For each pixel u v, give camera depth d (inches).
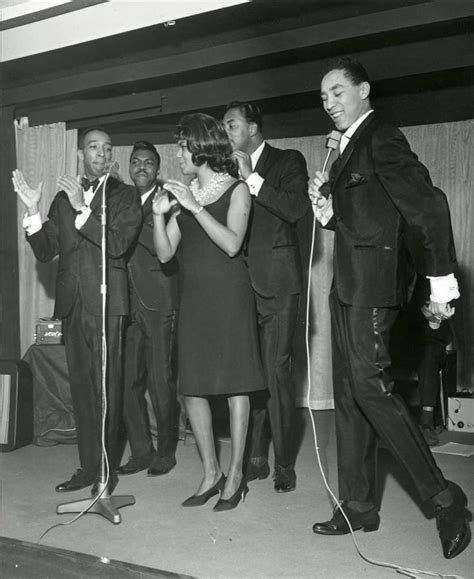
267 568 103.1
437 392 201.6
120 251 144.5
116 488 147.3
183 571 102.3
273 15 163.2
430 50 177.3
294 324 145.7
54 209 156.4
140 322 162.6
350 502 118.7
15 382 185.6
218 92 205.0
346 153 112.9
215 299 127.7
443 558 106.6
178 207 135.8
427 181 104.8
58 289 148.3
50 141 239.9
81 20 159.3
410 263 114.7
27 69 201.6
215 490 136.3
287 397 144.4
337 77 112.4
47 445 189.9
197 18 164.1
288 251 144.8
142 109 222.7
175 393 163.5
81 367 147.6
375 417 108.8
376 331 109.3
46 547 106.4
